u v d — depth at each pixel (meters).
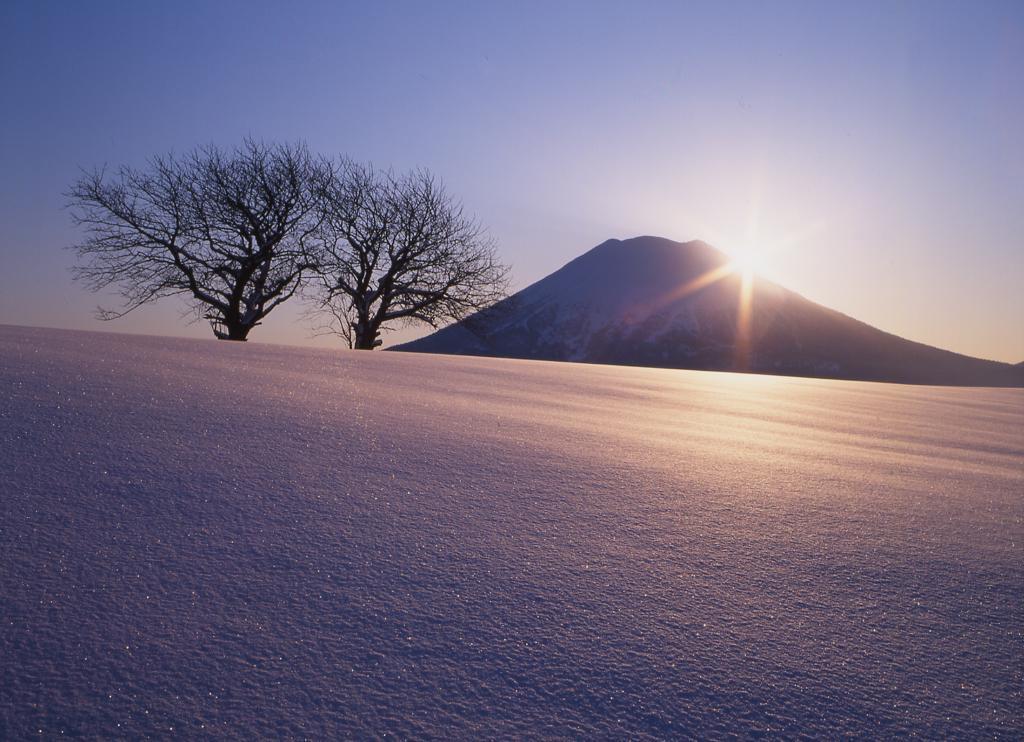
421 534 2.29
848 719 1.51
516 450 3.66
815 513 3.01
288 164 27.25
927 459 5.05
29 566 1.82
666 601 1.97
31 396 3.71
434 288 29.77
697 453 4.18
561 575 2.07
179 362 6.02
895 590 2.21
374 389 5.67
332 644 1.60
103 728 1.28
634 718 1.44
